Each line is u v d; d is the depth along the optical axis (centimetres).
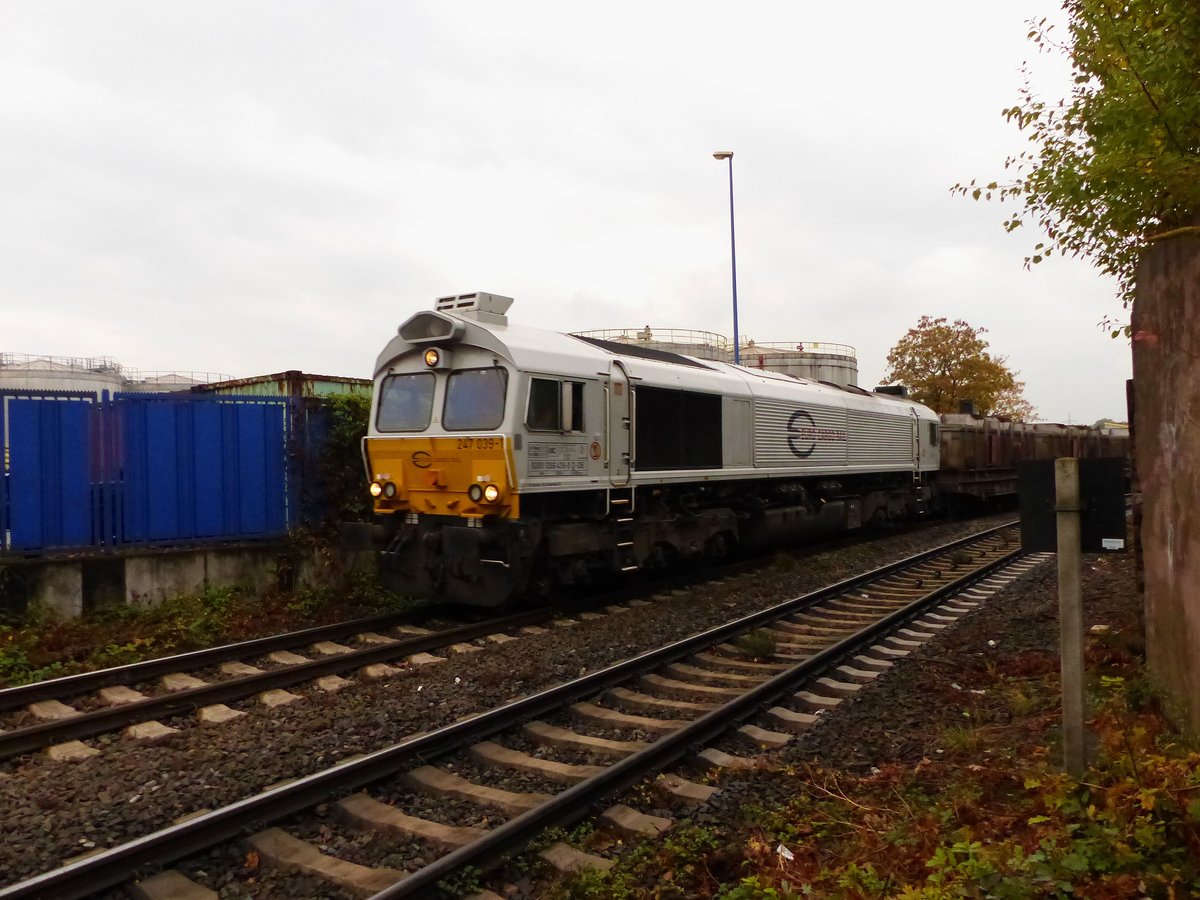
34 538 899
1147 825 341
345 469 1112
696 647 802
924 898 319
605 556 1023
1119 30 482
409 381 988
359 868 401
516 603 995
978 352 3556
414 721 600
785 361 3659
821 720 602
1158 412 478
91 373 3775
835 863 398
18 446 892
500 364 893
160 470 983
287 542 1061
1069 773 408
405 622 930
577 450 952
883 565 1395
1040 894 320
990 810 427
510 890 388
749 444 1271
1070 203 527
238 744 559
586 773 505
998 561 1312
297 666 711
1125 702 506
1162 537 477
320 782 464
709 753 541
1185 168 438
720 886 380
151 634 856
